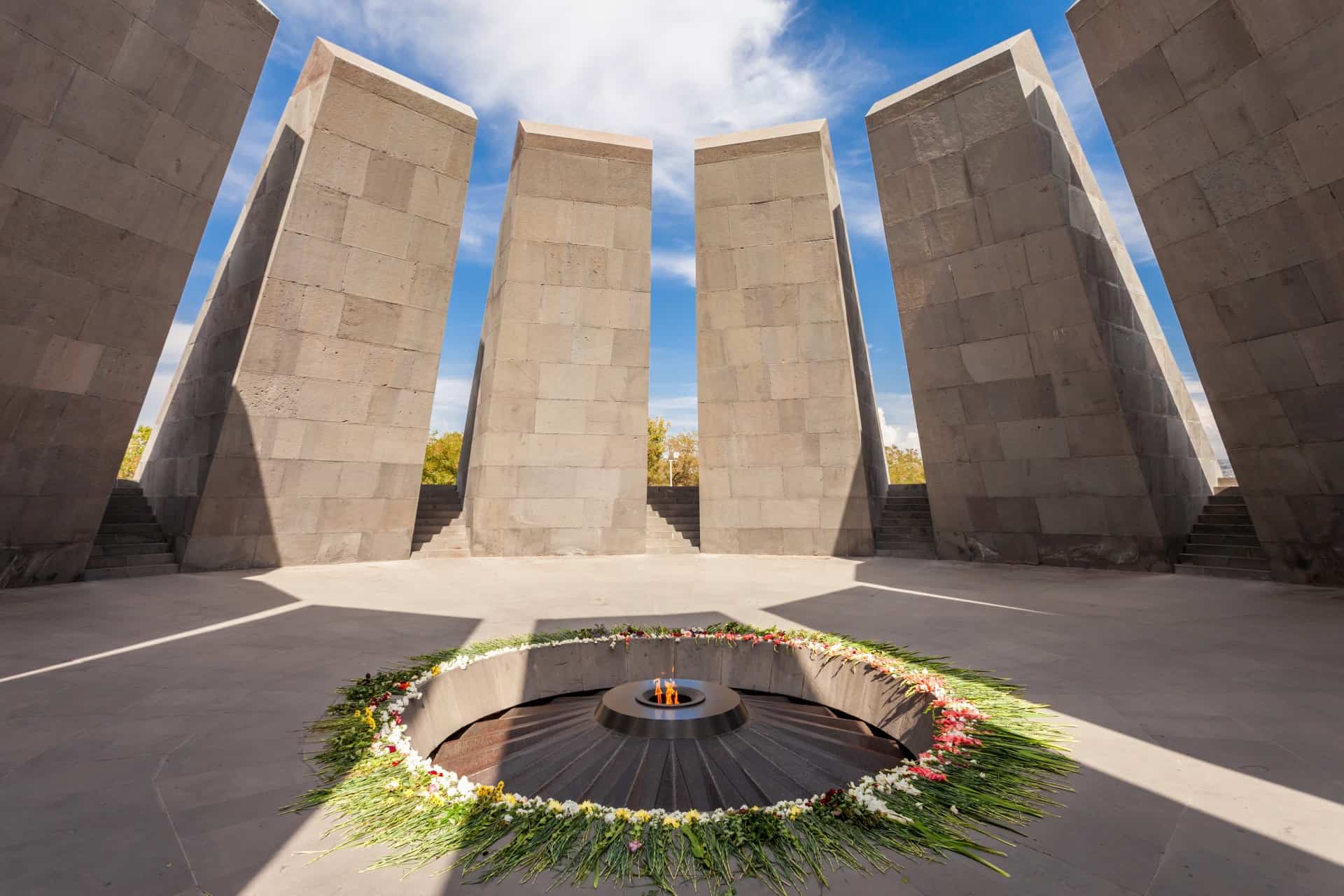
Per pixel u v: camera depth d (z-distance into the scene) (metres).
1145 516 11.92
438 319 14.41
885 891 2.45
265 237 12.96
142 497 13.78
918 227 13.72
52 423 9.48
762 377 16.11
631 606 8.85
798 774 4.50
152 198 9.55
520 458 15.45
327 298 12.95
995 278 12.92
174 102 9.41
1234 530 12.29
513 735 5.33
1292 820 2.96
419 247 13.96
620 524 15.97
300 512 12.94
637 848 2.75
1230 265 9.68
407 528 14.41
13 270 8.57
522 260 15.68
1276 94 8.57
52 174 8.60
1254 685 5.03
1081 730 4.07
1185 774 3.45
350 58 12.88
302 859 2.68
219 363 12.93
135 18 8.77
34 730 4.15
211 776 3.47
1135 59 9.77
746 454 16.19
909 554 15.09
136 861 2.64
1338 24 7.86
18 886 2.45
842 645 6.33
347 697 4.79
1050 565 13.03
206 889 2.46
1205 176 9.55
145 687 5.08
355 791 3.27
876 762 4.81
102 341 9.64
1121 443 12.05
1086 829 2.89
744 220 16.28
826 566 13.41
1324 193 8.54
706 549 16.25
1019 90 12.25
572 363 15.90
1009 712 4.39
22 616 7.73
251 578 11.27
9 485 9.30
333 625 7.51
